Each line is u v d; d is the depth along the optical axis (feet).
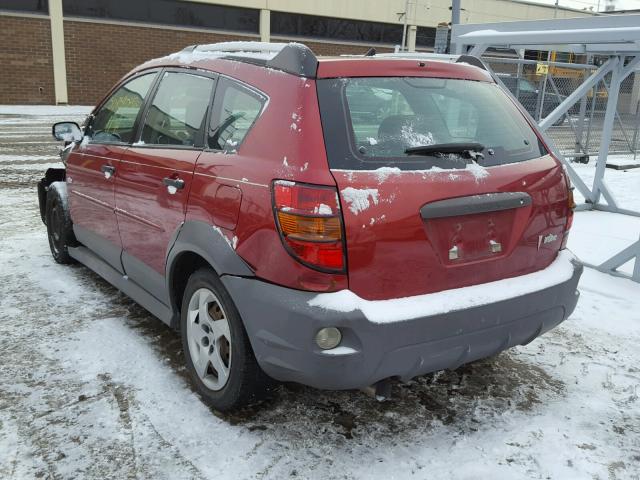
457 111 10.17
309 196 8.11
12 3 71.67
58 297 14.87
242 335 9.23
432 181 8.79
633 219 25.88
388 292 8.54
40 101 75.92
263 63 9.74
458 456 9.21
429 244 8.71
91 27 77.15
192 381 10.94
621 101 45.52
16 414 9.89
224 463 8.86
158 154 11.32
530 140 10.82
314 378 8.29
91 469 8.65
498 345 9.52
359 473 8.74
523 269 10.00
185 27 83.92
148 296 12.31
